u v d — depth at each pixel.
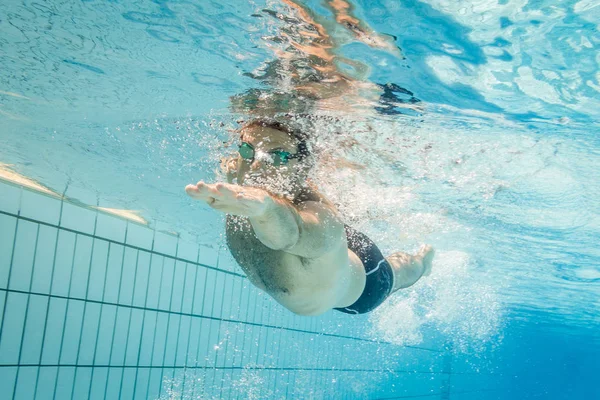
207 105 3.73
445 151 4.24
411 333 13.08
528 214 5.99
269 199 2.20
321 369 9.48
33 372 4.80
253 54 3.01
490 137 3.93
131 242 6.08
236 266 7.53
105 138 4.60
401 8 2.44
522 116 3.48
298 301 3.04
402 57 2.86
